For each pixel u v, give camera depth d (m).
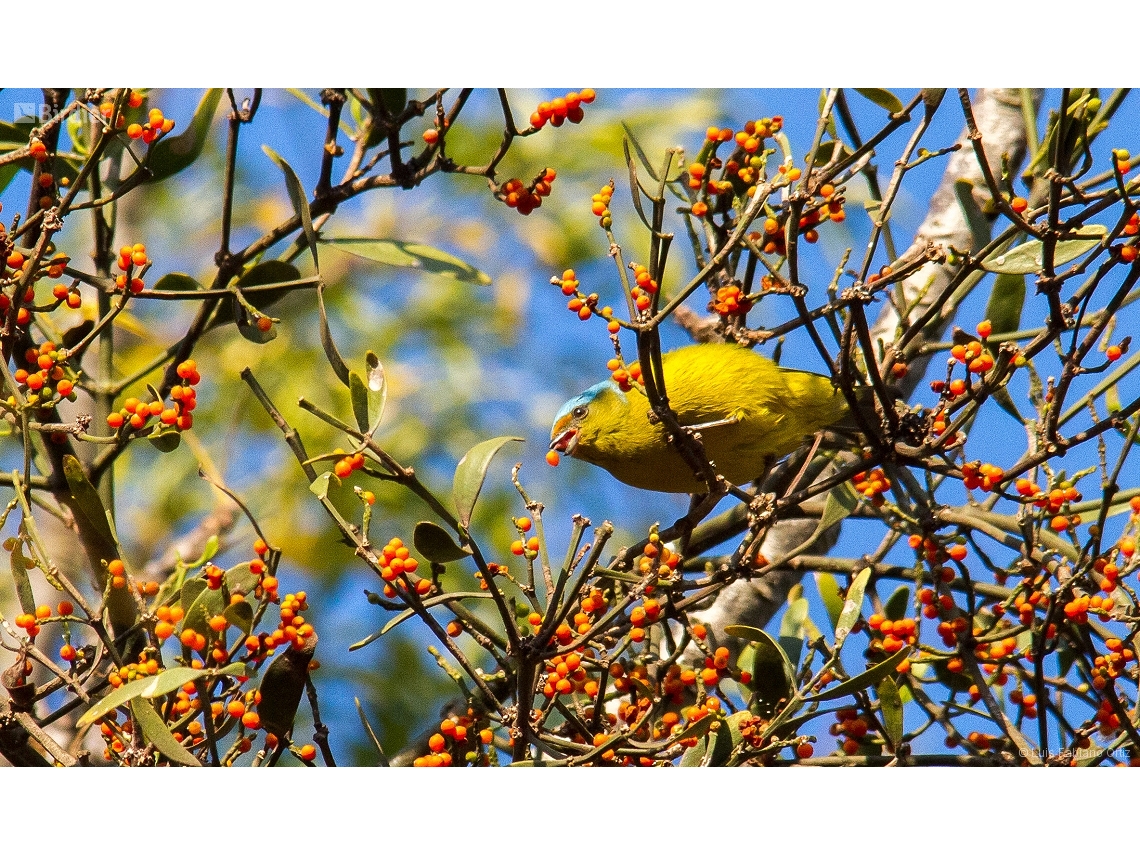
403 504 15.32
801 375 10.42
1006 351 7.43
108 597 6.76
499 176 17.38
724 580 7.56
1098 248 6.99
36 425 6.99
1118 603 7.93
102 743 9.18
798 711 7.54
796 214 7.24
